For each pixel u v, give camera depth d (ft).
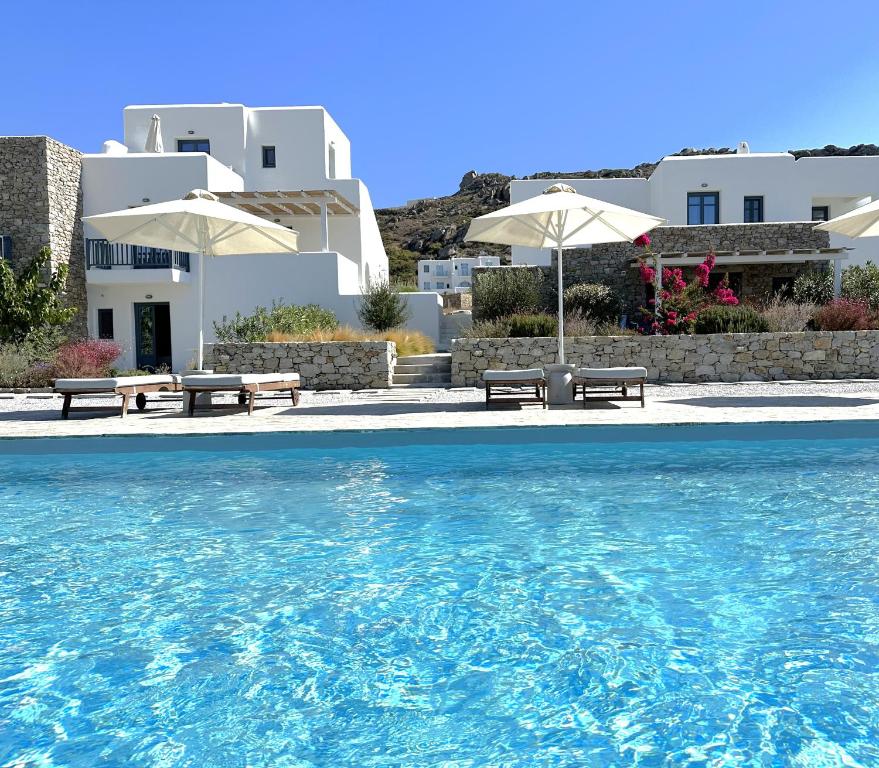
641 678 8.46
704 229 73.36
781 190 83.05
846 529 14.53
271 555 13.37
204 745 7.23
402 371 51.52
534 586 11.61
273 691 8.34
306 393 44.78
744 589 11.32
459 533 14.61
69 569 12.71
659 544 13.70
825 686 8.18
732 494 17.58
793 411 28.53
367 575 12.23
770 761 6.73
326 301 70.18
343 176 99.76
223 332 62.75
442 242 257.55
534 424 25.96
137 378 33.50
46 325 65.10
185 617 10.54
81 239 72.95
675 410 30.12
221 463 22.49
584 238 36.94
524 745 7.13
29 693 8.33
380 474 20.58
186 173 72.64
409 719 7.67
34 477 20.65
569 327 51.88
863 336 46.32
